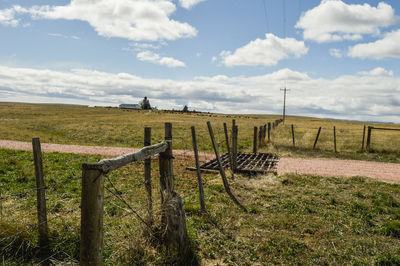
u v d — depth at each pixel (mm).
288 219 5695
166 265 3678
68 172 9102
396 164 13109
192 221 5297
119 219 4969
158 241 4047
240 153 15648
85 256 2619
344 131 37188
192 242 4383
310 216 5996
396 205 6785
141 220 4125
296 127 44250
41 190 3889
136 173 9211
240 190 7879
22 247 3699
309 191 7863
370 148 16938
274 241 4746
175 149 16797
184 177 9180
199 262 3998
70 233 4113
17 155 11836
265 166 12070
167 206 4055
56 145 16562
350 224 5535
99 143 20156
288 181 8852
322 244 4730
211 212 5832
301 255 4348
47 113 78750
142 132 27984
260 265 4059
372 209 6410
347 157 14961
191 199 6750
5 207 5398
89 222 2588
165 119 62000
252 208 6234
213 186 7953
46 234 3943
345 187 8422
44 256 3742
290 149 17328
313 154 15727
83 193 2586
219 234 4930
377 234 5191
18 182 7840
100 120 49938
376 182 9039
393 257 4199
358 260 4199
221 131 32344
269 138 20734
